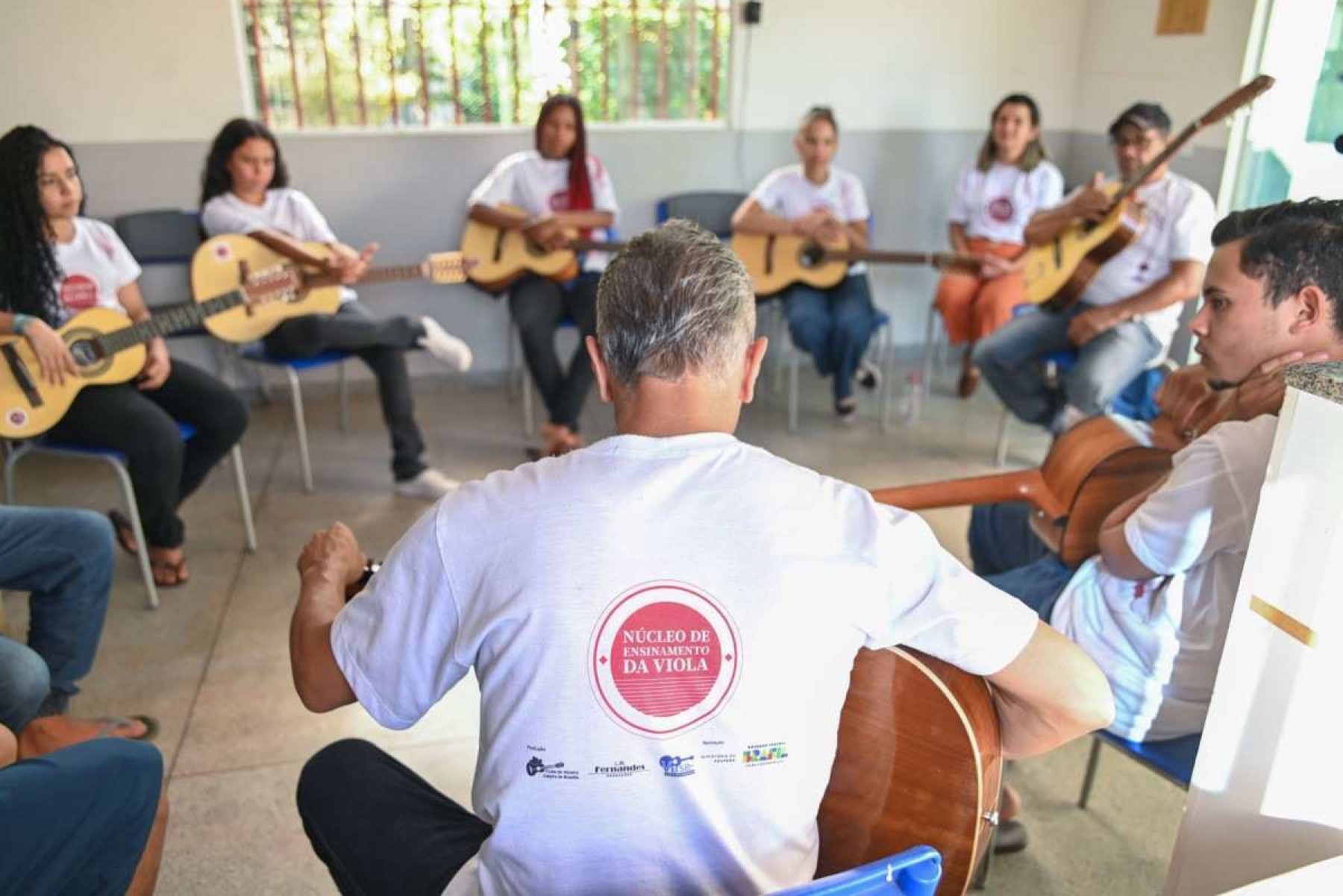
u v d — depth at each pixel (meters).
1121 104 4.20
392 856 1.09
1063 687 0.96
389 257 4.07
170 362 2.72
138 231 3.67
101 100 3.66
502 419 3.95
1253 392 1.34
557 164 3.74
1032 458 3.58
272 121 3.89
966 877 1.02
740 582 0.86
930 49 4.32
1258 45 3.48
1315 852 1.02
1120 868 1.74
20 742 1.56
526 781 0.86
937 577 0.94
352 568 1.14
